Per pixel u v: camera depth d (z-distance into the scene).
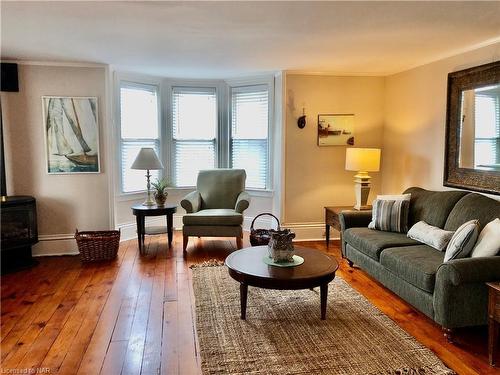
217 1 2.47
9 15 2.77
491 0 2.47
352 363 2.35
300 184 5.25
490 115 3.40
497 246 2.61
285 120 5.11
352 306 3.17
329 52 3.92
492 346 2.35
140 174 5.49
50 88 4.50
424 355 2.43
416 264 2.90
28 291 3.50
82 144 4.66
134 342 2.61
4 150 4.41
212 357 2.41
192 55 4.13
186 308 3.14
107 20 2.89
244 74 5.41
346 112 5.23
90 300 3.30
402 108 4.89
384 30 3.15
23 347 2.55
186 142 5.88
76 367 2.33
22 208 4.19
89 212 4.77
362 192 4.64
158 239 5.34
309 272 2.80
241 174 5.33
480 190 3.52
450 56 4.00
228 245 5.05
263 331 2.75
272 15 2.77
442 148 4.14
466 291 2.54
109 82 4.68
